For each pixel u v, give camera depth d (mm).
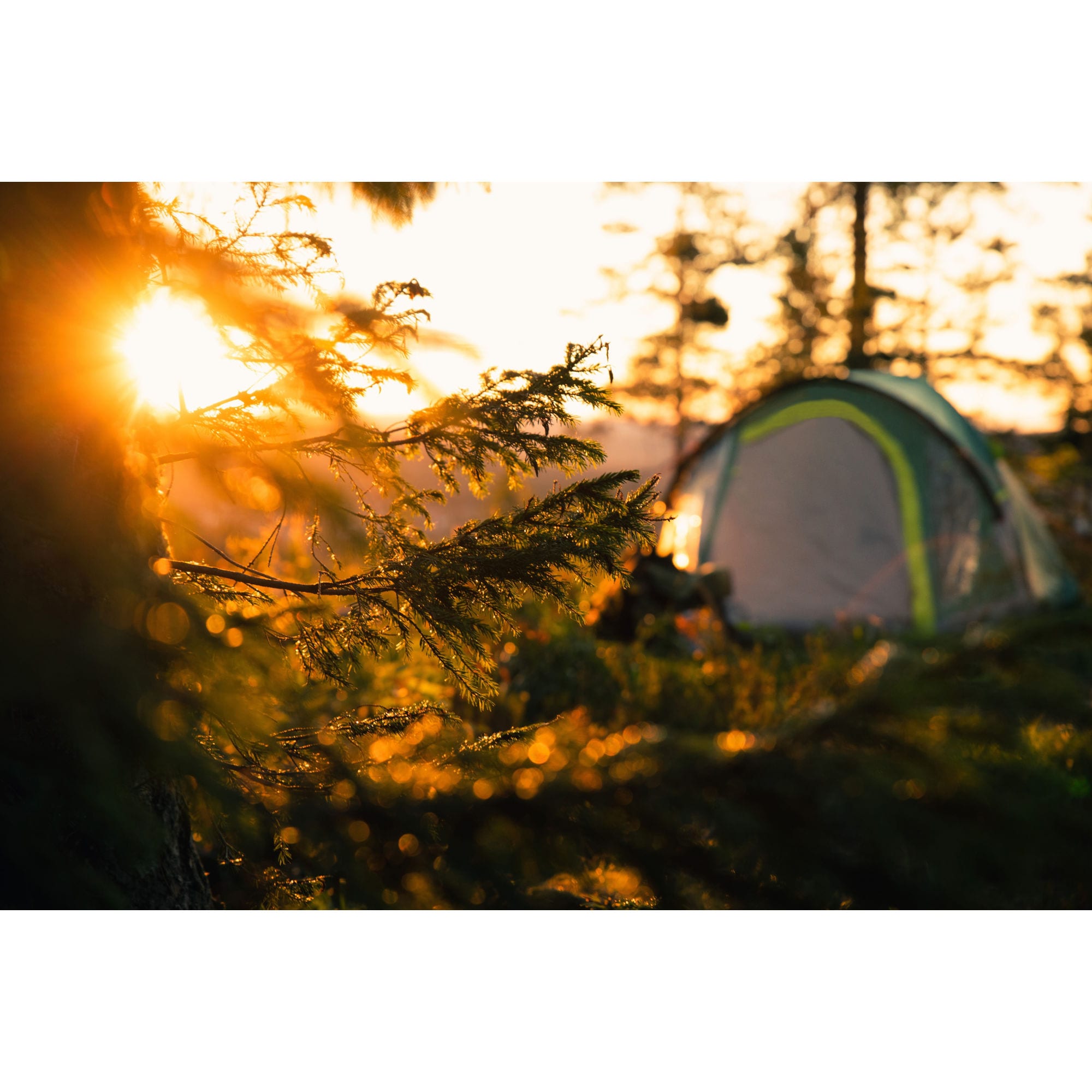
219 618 1252
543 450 2180
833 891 738
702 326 20578
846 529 9031
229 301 1504
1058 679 782
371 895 841
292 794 1249
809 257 19859
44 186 1624
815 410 9367
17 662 851
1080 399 17359
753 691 4953
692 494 9531
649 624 6922
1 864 1067
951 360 18562
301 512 1771
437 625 2074
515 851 848
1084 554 11797
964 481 8859
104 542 1126
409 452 2172
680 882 783
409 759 1521
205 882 2092
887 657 871
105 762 886
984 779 727
